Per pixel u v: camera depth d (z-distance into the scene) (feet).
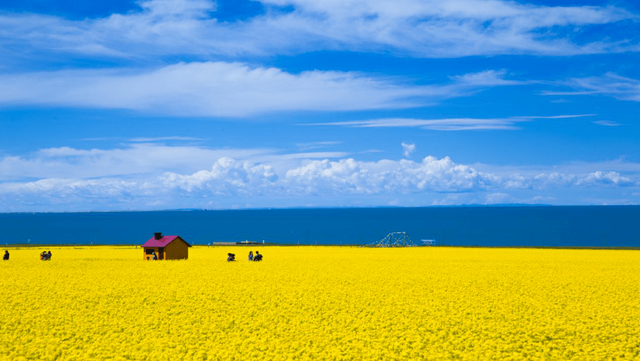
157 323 88.89
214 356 69.10
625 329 82.69
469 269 174.91
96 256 248.73
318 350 72.54
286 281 141.38
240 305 105.19
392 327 85.92
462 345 74.49
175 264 197.77
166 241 224.33
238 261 212.43
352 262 206.49
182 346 73.51
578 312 96.78
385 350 72.13
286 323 89.56
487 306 103.50
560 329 84.12
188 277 150.41
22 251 290.97
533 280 143.02
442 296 115.55
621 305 103.45
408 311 99.25
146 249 225.35
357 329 85.15
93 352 70.54
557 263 198.80
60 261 213.46
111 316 94.58
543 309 100.01
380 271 168.04
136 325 87.35
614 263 197.67
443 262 205.77
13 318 91.40
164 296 115.24
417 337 79.05
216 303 107.24
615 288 126.21
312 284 135.23
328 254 263.70
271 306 104.37
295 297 114.83
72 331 82.64
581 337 78.95
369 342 76.79
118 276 152.35
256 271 167.94
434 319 92.22
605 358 68.03
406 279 145.89
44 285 131.64
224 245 405.39
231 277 150.30
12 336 79.00
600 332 80.89
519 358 68.03
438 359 68.33
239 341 76.43
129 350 72.02
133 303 107.24
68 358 67.87
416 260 217.15
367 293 120.06
